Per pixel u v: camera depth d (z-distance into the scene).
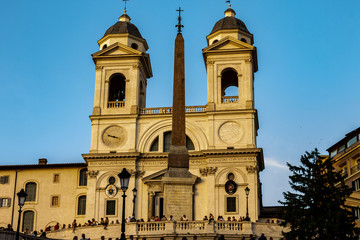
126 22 71.00
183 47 60.00
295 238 41.81
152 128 65.62
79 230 50.47
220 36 67.88
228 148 63.38
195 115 65.25
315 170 43.22
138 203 62.88
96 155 64.25
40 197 68.81
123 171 32.28
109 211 62.78
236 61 66.44
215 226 48.09
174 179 53.50
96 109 66.50
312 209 42.28
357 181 57.09
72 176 69.38
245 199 61.34
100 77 67.81
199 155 63.56
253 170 62.12
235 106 64.81
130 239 43.53
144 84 71.88
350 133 61.88
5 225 67.88
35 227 67.88
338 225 40.50
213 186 62.12
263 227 48.81
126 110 66.31
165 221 48.22
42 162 73.06
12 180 69.44
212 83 65.88
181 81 57.94
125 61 68.12
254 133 63.91
